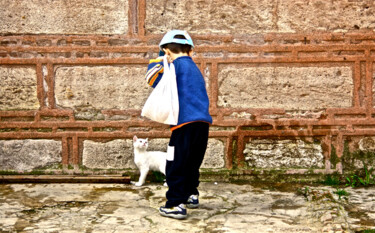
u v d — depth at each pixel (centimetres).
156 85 335
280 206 380
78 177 457
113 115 470
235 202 394
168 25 464
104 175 468
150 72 333
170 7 462
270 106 469
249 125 469
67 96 466
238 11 463
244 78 467
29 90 464
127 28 463
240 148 471
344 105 467
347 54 462
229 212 362
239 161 472
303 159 470
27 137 466
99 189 434
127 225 326
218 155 472
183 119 329
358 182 463
